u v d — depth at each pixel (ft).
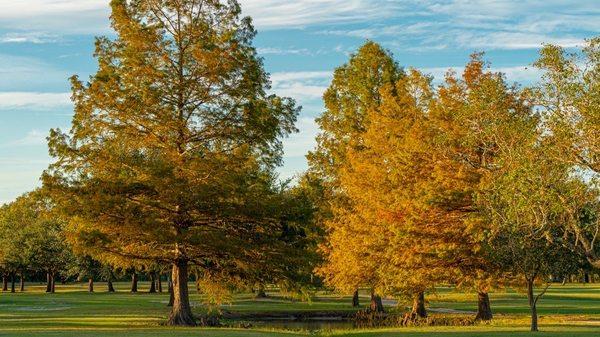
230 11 114.01
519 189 63.46
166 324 107.65
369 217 124.88
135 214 103.50
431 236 108.37
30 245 263.49
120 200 100.78
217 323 114.62
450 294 225.56
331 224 138.92
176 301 111.04
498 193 69.62
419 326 107.96
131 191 105.40
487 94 84.69
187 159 109.09
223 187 104.58
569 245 63.36
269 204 108.88
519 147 67.05
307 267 115.75
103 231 105.09
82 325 98.78
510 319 111.86
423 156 114.52
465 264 109.91
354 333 91.50
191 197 103.55
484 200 76.54
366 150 131.54
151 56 110.83
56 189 102.99
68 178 105.50
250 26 114.73
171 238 102.27
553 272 83.61
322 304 180.55
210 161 105.70
